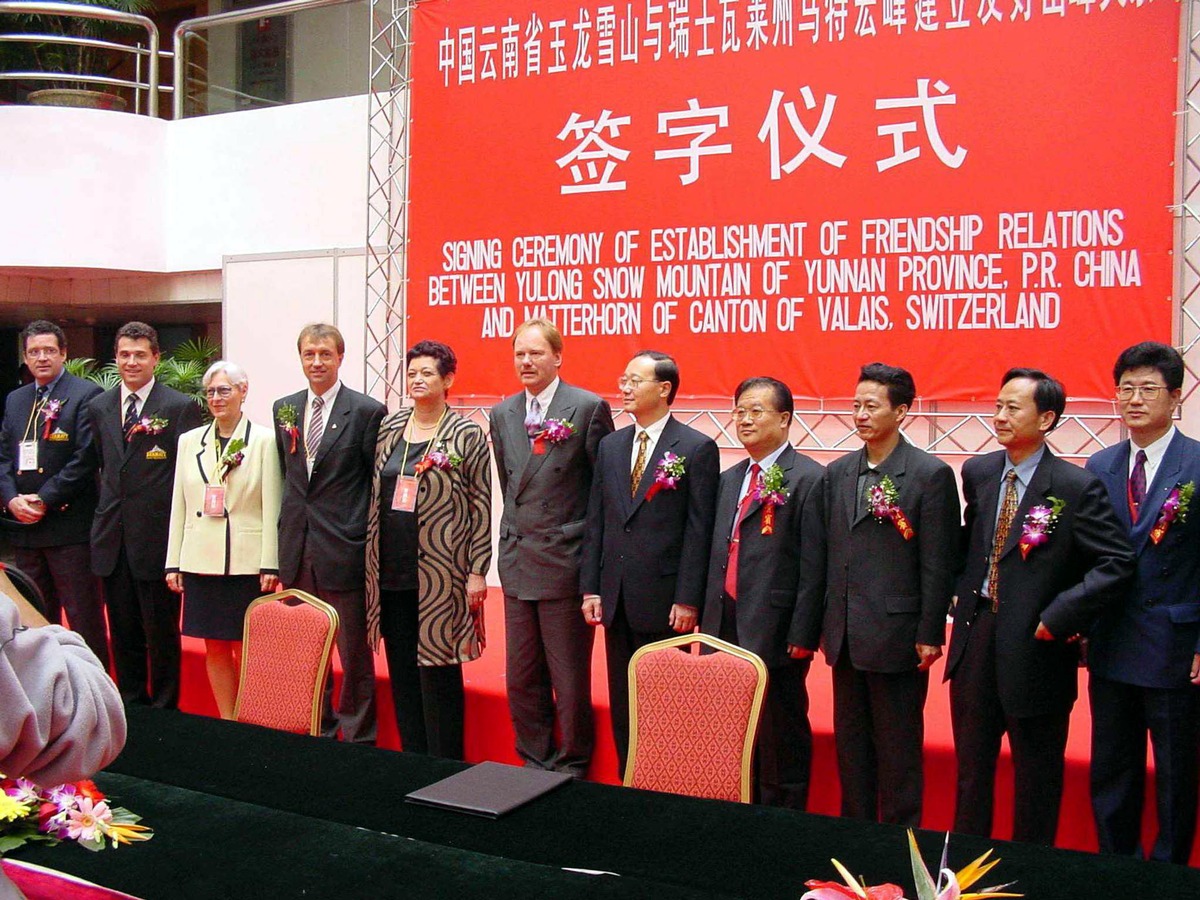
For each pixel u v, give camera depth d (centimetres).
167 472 413
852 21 464
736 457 498
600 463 337
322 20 607
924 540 283
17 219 636
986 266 445
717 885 173
